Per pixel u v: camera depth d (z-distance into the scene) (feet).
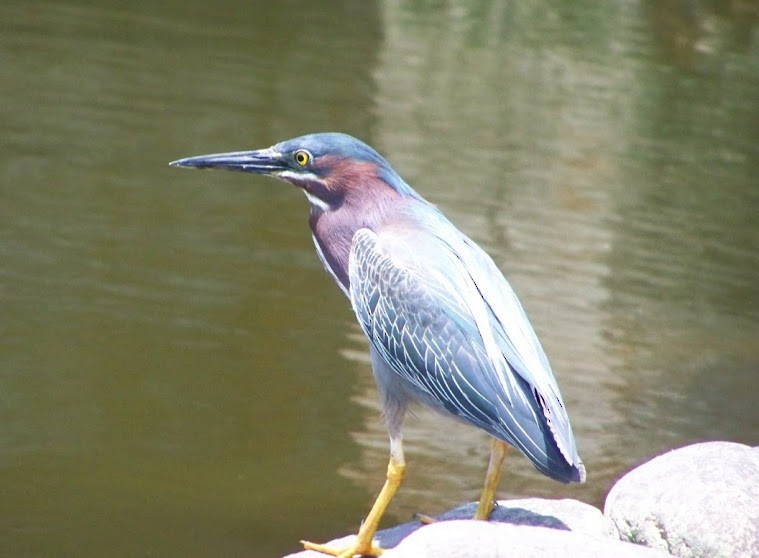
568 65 77.51
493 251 48.67
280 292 43.19
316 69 70.64
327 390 37.19
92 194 49.26
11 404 34.68
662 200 56.85
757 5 91.61
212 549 28.50
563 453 19.25
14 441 32.94
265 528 29.60
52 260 43.45
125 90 61.62
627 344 42.63
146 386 36.37
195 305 41.55
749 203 57.57
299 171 23.11
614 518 20.38
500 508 22.97
